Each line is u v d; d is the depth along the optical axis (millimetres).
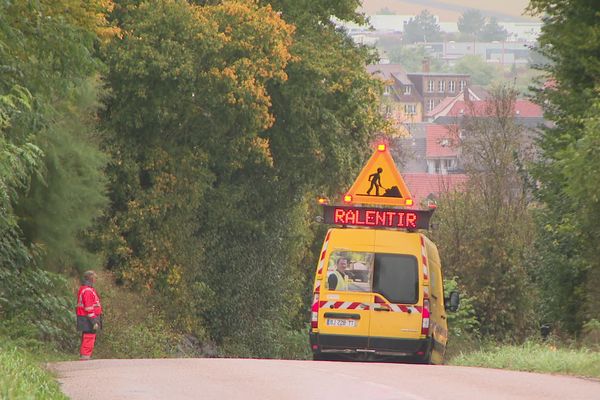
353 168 182125
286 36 158500
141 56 145875
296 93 165750
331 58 171000
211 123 155875
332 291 90375
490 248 181250
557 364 72500
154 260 153750
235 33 152875
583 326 118438
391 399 50188
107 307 129375
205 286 162375
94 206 119688
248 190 173625
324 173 177125
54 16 85688
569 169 94312
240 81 151625
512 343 171750
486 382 59125
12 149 76875
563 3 117188
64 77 87688
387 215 92562
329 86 169250
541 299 146250
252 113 153000
